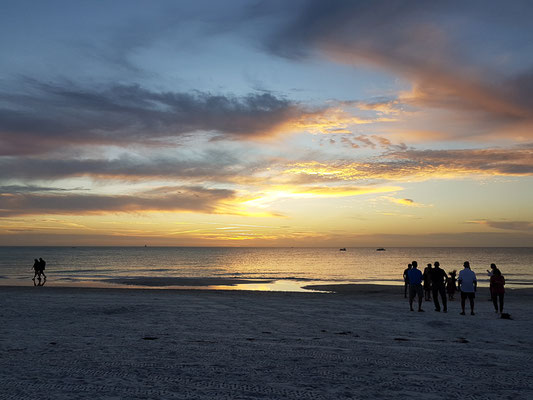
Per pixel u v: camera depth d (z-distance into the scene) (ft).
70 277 145.79
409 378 20.27
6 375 20.12
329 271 197.57
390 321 42.57
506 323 41.01
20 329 35.91
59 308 51.08
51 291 76.07
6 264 261.65
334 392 17.81
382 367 22.63
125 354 25.41
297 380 19.72
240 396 17.06
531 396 17.42
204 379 19.67
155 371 21.17
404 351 27.25
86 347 27.68
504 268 227.20
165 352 26.16
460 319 44.01
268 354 25.94
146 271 192.54
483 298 71.31
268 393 17.54
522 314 48.65
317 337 32.81
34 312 47.37
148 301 60.29
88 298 63.82
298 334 34.37
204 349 27.35
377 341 31.14
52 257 421.18
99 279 132.77
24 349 26.86
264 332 35.27
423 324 40.55
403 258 412.98
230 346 28.55
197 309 51.44
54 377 19.77
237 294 73.10
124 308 51.65
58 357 24.41
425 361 24.21
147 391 17.54
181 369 21.66
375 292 84.64
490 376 20.75
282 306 55.36
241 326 38.63
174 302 59.16
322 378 20.15
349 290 90.74
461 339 31.89
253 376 20.38
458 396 17.38
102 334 33.45
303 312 49.49
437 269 51.62
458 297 72.59
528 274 175.52
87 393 17.17
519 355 26.09
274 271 196.54
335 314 47.83
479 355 26.05
